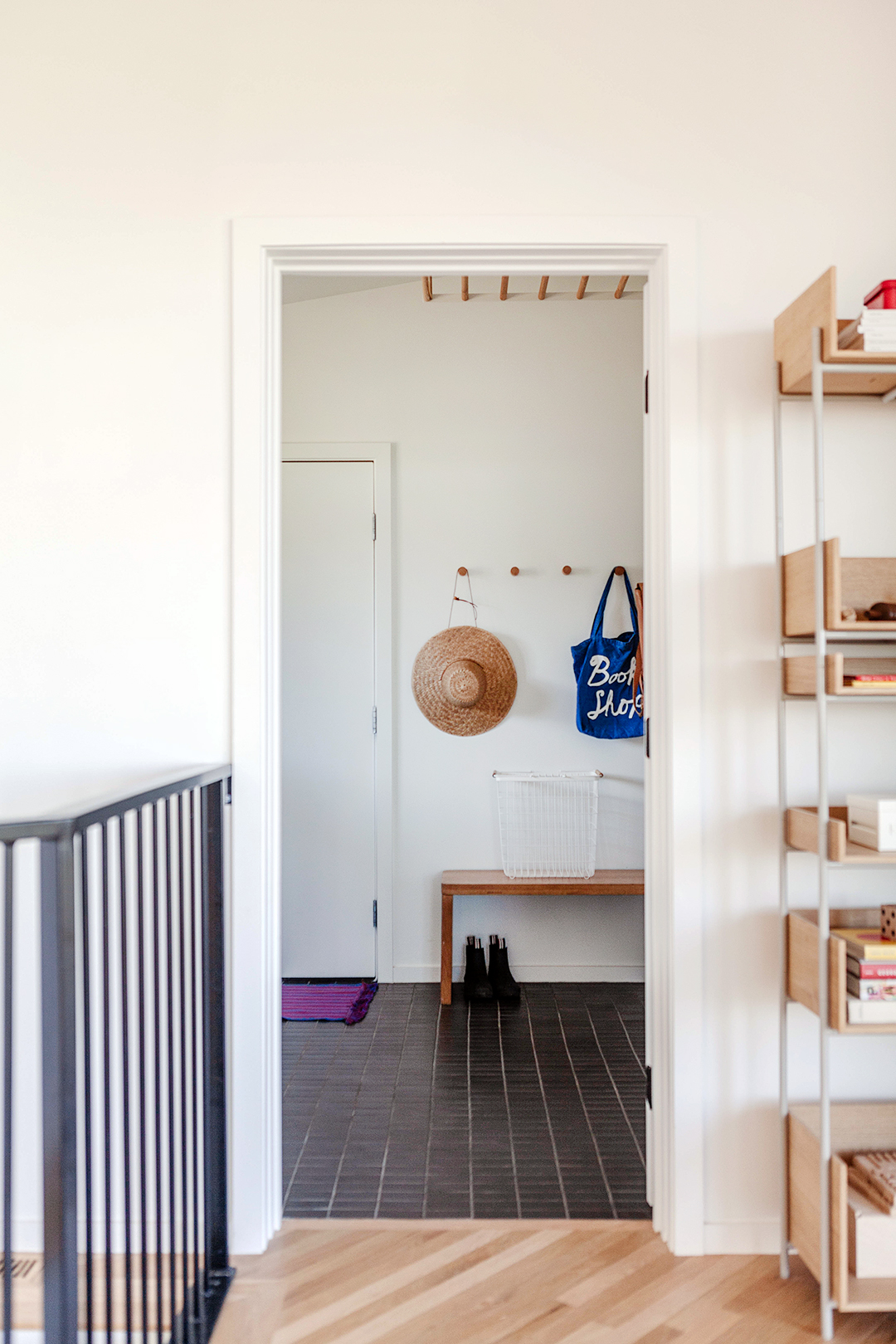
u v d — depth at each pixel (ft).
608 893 11.88
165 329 6.82
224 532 6.82
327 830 12.91
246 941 6.70
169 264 6.83
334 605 12.98
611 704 12.49
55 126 6.84
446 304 12.92
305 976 12.89
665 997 6.82
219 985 6.47
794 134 6.82
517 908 12.89
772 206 6.82
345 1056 10.19
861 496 6.77
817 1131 6.08
